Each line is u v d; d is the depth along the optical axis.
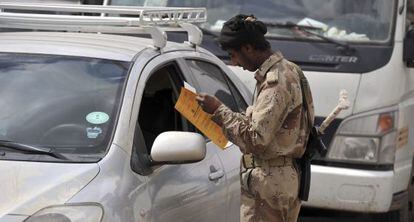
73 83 11.34
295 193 11.38
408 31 18.39
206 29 19.28
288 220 11.52
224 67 14.86
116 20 11.97
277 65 11.05
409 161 19.33
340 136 18.11
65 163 9.92
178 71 12.67
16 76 11.52
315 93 18.27
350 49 18.12
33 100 11.14
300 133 11.18
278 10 19.08
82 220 8.95
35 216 8.86
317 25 18.64
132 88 11.11
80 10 12.57
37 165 9.86
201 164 12.05
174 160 10.39
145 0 20.36
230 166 12.98
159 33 12.01
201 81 13.33
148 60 11.82
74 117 10.80
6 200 9.12
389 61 18.06
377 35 18.27
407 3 18.67
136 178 10.23
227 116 10.94
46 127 10.70
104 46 12.23
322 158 18.17
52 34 13.16
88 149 10.23
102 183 9.61
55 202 9.12
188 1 19.83
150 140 11.87
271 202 11.23
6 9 13.68
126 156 10.27
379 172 18.03
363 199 17.95
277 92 10.83
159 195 10.53
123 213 9.52
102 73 11.44
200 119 11.54
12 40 12.51
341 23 18.59
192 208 11.39
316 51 18.36
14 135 10.61
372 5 18.56
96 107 10.89
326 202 18.11
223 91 14.14
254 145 10.83
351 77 18.09
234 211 13.10
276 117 10.81
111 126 10.55
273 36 18.78
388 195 18.08
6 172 9.65
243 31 11.04
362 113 18.08
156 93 12.37
